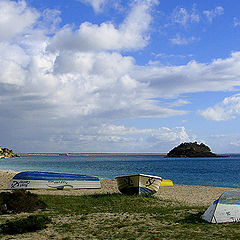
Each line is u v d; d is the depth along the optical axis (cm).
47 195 1873
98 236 894
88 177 2486
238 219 1074
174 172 6112
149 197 1903
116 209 1393
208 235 884
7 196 1348
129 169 7069
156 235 891
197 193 2372
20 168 7056
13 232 948
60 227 1019
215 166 8744
